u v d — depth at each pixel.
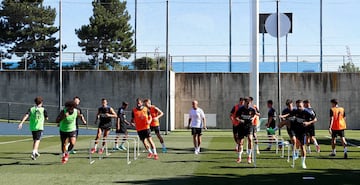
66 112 15.79
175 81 41.56
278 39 27.75
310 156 18.00
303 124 14.77
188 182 11.83
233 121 18.97
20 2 54.00
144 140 17.53
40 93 41.03
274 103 40.72
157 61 42.59
